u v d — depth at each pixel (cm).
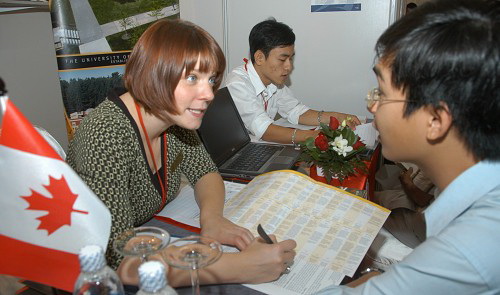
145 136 110
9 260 73
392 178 218
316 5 277
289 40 217
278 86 247
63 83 213
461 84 57
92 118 101
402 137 66
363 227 105
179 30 98
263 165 156
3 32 230
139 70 98
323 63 287
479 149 61
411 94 61
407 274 60
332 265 91
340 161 144
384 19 268
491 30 56
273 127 200
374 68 67
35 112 253
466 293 58
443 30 57
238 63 303
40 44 251
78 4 210
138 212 112
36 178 69
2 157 68
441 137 63
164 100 98
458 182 65
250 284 85
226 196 126
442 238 59
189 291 83
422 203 183
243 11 290
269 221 106
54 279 73
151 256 72
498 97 56
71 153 107
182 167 132
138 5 235
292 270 89
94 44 220
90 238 71
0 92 66
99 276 57
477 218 60
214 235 100
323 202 114
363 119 236
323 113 235
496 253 56
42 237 72
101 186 93
